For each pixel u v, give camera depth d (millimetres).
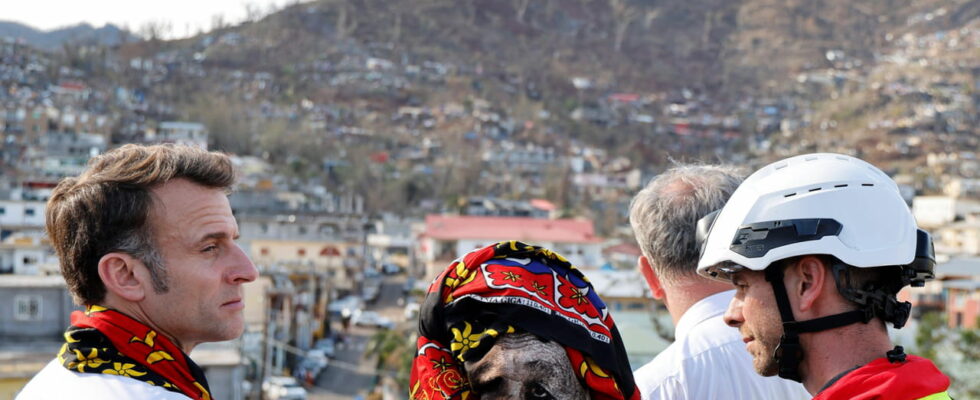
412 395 2684
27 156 102750
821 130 191625
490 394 2482
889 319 2463
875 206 2459
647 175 130250
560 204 118188
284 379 37406
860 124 189625
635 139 188375
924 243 2508
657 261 3529
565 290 2631
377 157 147000
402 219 107375
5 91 146250
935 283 39094
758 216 2521
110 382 2490
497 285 2561
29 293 24109
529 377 2455
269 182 89375
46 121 125750
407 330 41469
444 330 2662
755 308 2545
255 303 40125
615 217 98125
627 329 16344
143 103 167375
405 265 91938
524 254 2682
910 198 93000
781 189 2520
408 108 194125
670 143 189375
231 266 2740
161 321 2670
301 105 187125
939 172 137000
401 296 72938
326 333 56969
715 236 2625
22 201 60344
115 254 2611
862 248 2414
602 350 2596
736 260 2529
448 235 69562
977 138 176875
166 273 2639
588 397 2574
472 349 2512
